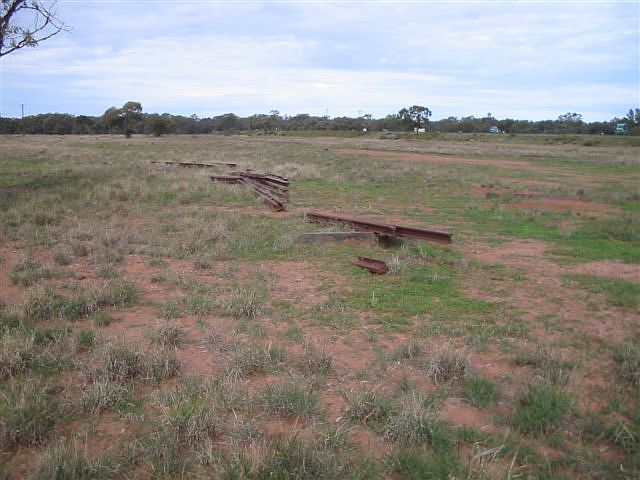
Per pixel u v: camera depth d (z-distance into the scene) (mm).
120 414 4379
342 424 4270
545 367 5301
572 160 43062
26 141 66188
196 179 21609
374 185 22438
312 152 47438
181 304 7156
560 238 12117
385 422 4238
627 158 46406
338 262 9500
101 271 8508
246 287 7914
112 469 3658
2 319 6281
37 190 17594
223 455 3818
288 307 7086
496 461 3809
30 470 3674
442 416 4414
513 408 4527
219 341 5957
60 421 4258
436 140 97875
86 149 47562
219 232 11430
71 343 5641
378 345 5879
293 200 17688
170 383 4969
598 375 5227
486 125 147125
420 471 3676
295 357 5516
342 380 5055
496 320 6703
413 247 10758
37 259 9398
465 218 14750
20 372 5082
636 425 4258
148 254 9961
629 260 10039
